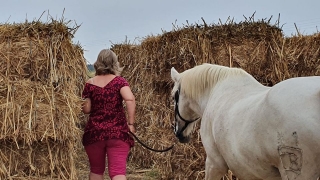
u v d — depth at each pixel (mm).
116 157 3512
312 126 2006
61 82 3797
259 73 4566
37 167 3881
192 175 4953
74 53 3943
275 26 4586
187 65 4758
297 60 4879
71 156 3982
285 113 2131
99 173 3656
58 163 3930
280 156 2213
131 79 6953
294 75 4898
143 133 6508
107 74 3656
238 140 2545
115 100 3561
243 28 4535
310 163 2068
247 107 2568
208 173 3326
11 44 3660
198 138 4844
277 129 2195
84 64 4098
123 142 3529
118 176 3480
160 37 5305
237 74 3217
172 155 5254
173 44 4977
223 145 2795
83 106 3729
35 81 3738
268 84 4621
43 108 3705
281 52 4520
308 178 2100
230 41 4523
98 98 3568
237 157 2623
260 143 2350
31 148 3818
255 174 2584
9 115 3611
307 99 2074
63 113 3777
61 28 3783
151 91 5820
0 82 3633
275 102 2215
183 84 3734
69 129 3805
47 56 3742
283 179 2264
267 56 4562
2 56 3643
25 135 3646
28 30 3713
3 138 3627
